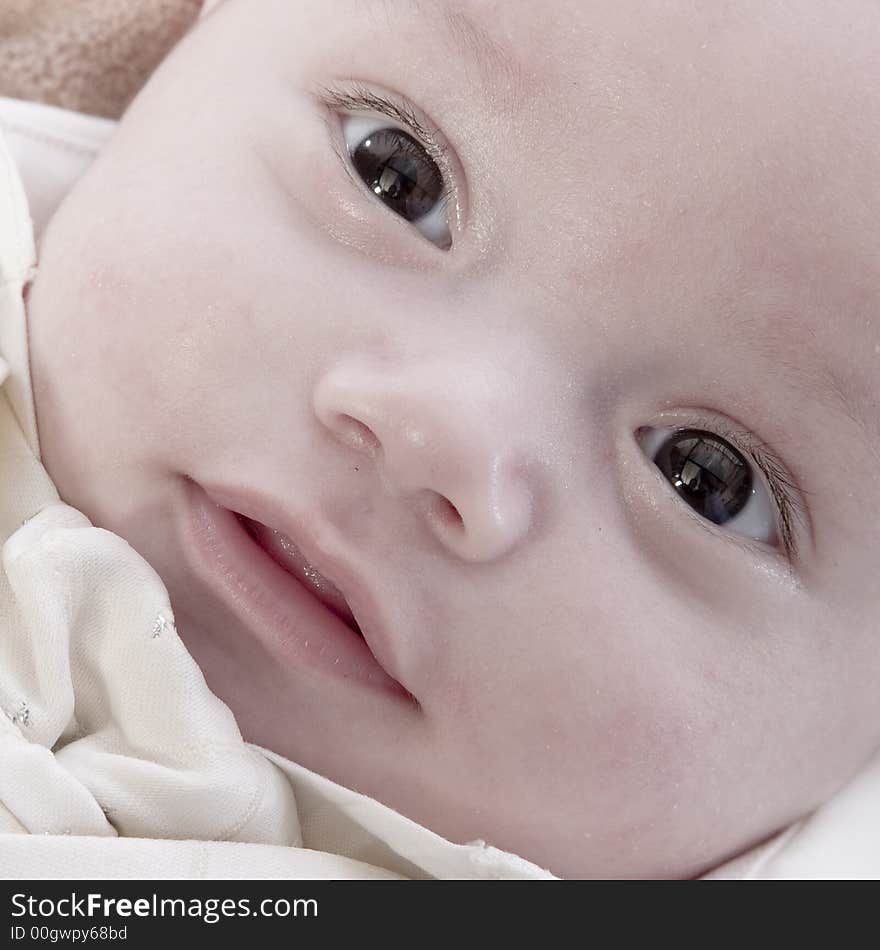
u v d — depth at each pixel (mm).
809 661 305
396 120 302
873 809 319
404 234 299
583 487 297
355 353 295
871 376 293
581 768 300
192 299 300
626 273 292
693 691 301
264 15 314
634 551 299
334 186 302
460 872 297
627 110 292
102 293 304
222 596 299
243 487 295
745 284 291
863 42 292
